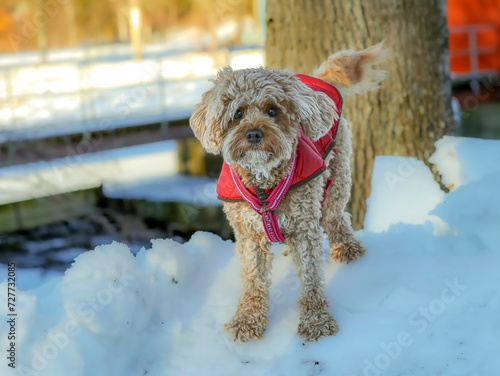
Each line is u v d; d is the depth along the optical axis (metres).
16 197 9.79
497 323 3.20
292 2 5.13
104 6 32.16
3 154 9.97
